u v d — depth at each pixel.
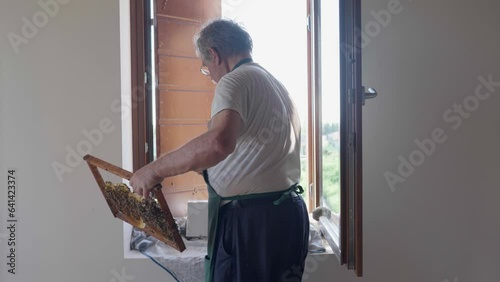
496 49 1.63
